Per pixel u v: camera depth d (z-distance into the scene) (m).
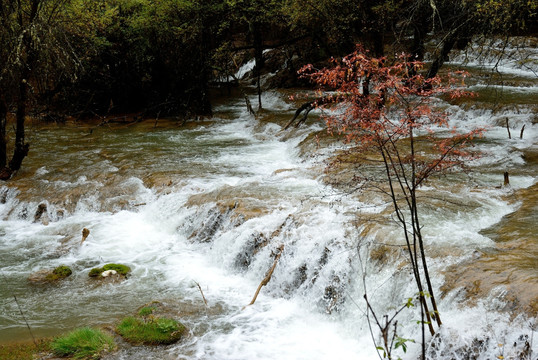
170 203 10.66
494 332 5.05
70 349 6.24
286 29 24.22
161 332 6.57
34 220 11.21
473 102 16.47
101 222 10.70
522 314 5.12
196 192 11.09
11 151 15.62
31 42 12.23
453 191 9.20
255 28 24.94
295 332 6.74
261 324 6.91
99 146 15.92
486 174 10.34
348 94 4.77
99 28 19.56
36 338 6.67
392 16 16.58
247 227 8.74
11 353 6.25
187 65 20.34
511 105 15.58
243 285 8.09
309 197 9.55
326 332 6.72
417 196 8.81
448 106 16.84
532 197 8.69
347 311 6.77
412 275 6.32
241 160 13.76
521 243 6.80
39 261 9.18
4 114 12.88
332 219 8.23
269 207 9.37
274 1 19.44
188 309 7.30
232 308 7.35
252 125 18.09
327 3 17.31
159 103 20.86
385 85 4.50
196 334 6.64
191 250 9.45
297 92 22.88
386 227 7.49
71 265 8.95
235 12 20.42
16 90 12.82
